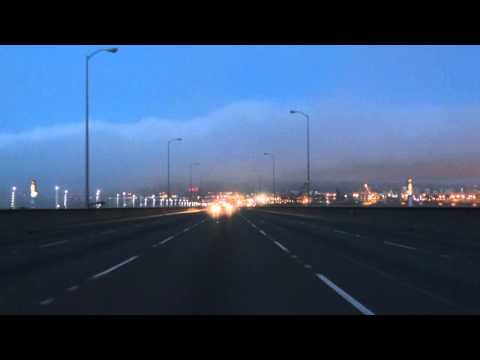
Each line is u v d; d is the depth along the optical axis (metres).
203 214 97.06
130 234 38.47
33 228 38.69
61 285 14.95
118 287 14.59
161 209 94.81
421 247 27.77
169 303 12.21
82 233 39.50
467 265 19.83
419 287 14.55
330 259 21.84
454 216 35.56
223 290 14.04
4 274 17.30
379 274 17.25
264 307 11.71
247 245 28.86
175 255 23.48
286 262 20.77
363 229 45.09
